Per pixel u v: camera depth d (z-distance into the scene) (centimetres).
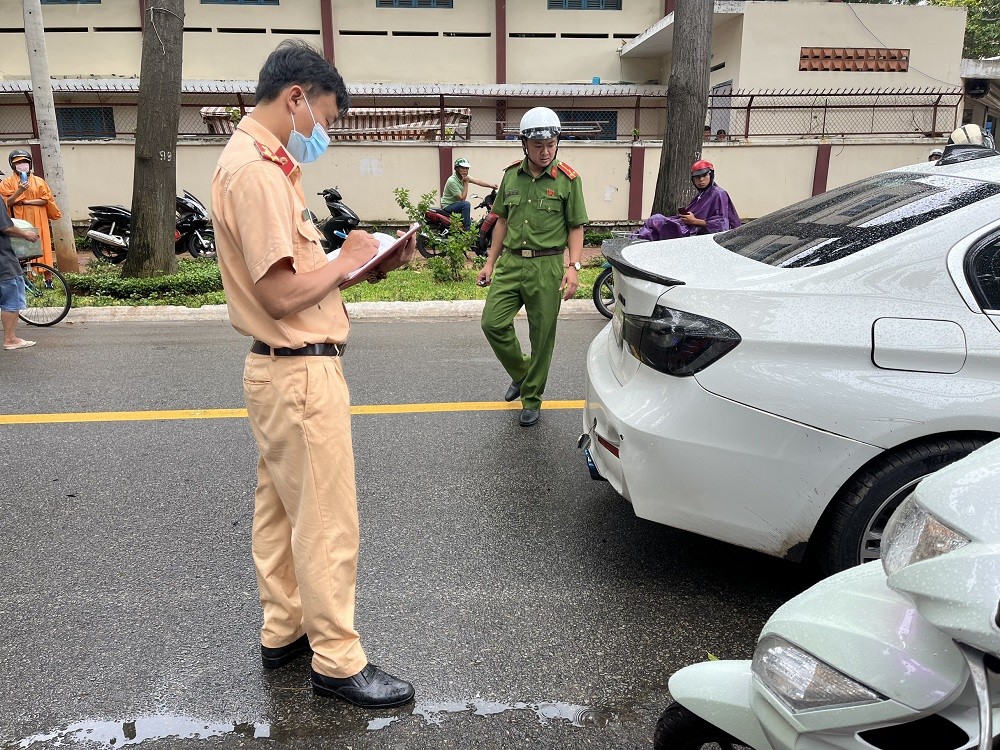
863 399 246
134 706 236
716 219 771
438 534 346
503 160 1448
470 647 266
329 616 229
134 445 455
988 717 111
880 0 2694
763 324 257
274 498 240
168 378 602
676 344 265
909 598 122
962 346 245
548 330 470
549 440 464
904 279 256
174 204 1002
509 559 325
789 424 252
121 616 283
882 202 294
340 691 236
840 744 135
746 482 259
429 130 1664
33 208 961
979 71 1725
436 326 819
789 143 1470
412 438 467
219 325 833
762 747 155
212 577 310
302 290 201
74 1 1895
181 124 1950
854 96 1680
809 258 274
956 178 293
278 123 210
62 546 335
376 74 1998
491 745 221
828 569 265
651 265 300
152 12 938
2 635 271
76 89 1759
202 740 222
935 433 246
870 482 252
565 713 234
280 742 221
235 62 1962
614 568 318
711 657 261
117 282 930
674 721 175
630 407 278
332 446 219
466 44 2008
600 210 1482
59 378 603
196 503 378
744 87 1666
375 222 1451
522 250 459
